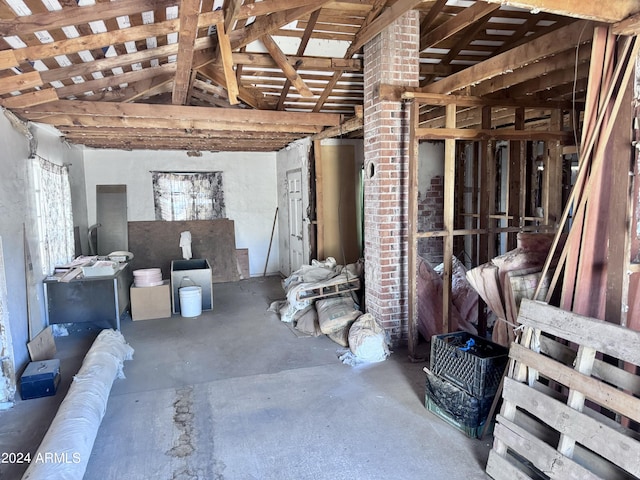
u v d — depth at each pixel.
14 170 3.74
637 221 2.08
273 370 3.67
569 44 2.42
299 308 5.03
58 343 4.52
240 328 4.89
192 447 2.55
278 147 7.44
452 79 3.44
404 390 3.25
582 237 2.21
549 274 2.66
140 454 2.48
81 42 2.59
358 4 3.43
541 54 2.61
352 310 4.41
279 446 2.55
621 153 2.02
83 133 5.34
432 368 2.95
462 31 3.90
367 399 3.11
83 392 2.71
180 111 4.33
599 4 1.91
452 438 2.62
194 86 4.46
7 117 3.60
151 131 5.40
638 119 1.97
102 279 4.62
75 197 6.48
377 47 3.79
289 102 5.07
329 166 6.55
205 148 7.40
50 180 5.02
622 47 2.01
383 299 4.03
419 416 2.88
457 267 5.14
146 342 4.43
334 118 4.98
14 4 2.15
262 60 3.98
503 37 4.08
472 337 2.99
